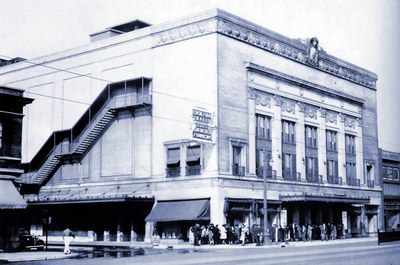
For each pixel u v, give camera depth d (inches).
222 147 1775.3
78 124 2202.3
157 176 1907.0
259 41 1966.0
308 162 2214.6
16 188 1331.2
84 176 2158.0
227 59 1829.5
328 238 2069.4
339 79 2436.0
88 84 2185.0
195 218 1710.1
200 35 1840.6
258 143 1952.5
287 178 2055.9
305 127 2215.8
